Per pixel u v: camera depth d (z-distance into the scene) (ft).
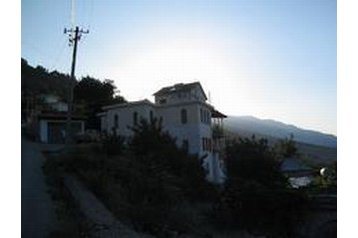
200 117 126.41
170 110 128.67
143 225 56.54
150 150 94.68
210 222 82.79
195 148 122.83
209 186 100.17
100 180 63.26
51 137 121.90
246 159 104.73
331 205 84.64
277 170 103.76
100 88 160.15
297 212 84.69
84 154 77.10
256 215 85.15
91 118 149.79
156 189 73.72
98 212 52.31
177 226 67.05
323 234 84.38
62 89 160.86
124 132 127.24
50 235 38.63
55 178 60.75
